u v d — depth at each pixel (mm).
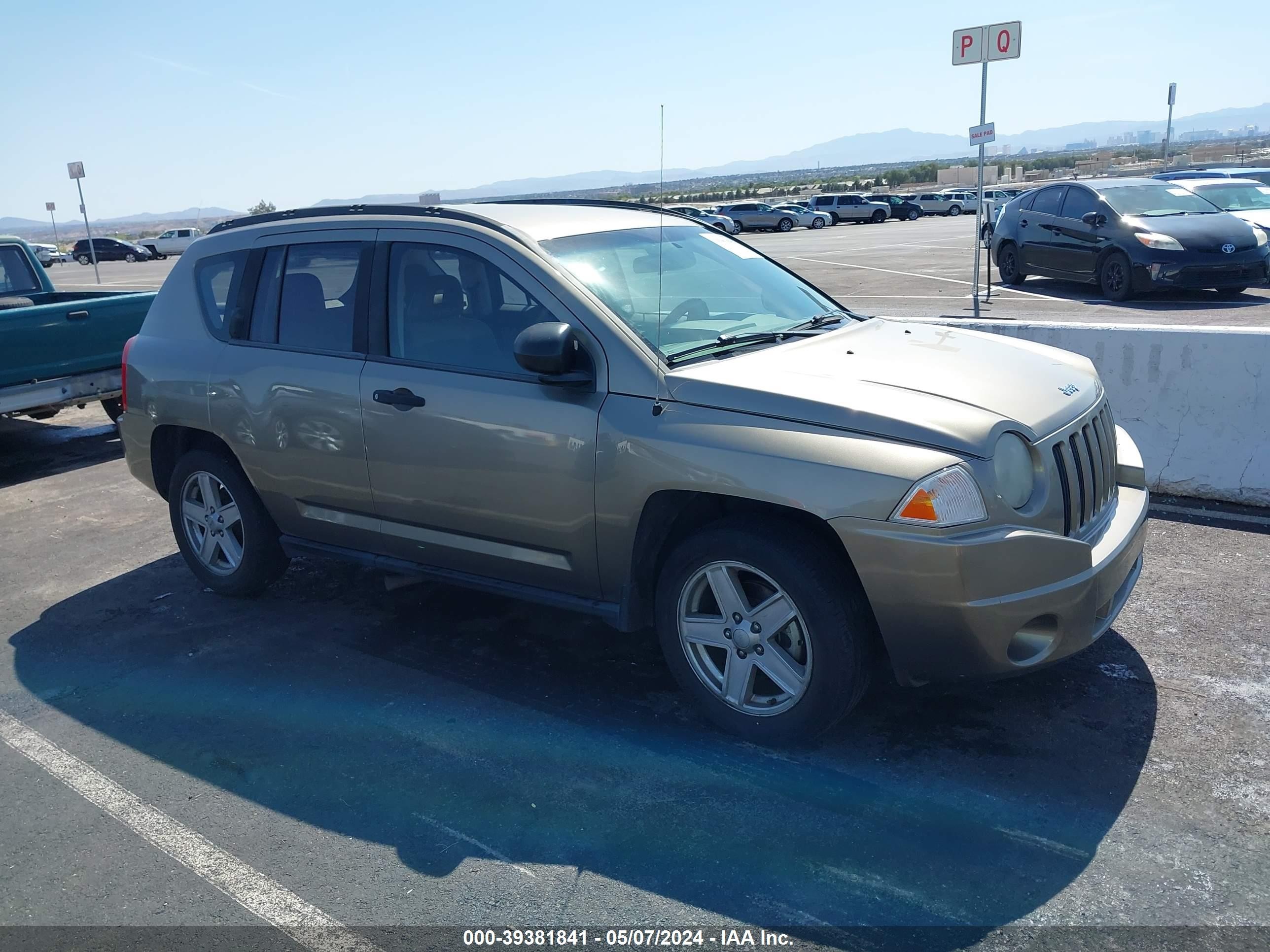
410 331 4211
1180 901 2705
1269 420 5641
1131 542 3602
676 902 2814
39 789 3600
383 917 2826
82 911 2932
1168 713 3650
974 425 3234
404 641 4641
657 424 3520
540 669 4297
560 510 3785
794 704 3451
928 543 3072
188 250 5227
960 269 20328
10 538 6609
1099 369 6082
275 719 3979
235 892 2977
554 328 3568
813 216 48719
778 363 3662
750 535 3391
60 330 8305
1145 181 14570
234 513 5109
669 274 4215
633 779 3428
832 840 3041
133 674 4469
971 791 3244
